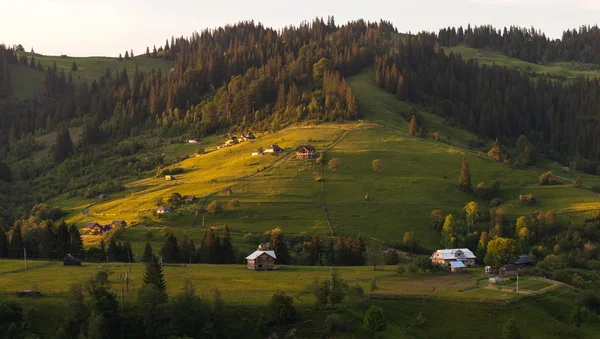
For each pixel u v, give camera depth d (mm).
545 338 127062
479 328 129875
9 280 149875
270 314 126938
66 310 124312
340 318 125750
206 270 172625
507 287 151000
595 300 144375
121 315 123438
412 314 135125
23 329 119875
